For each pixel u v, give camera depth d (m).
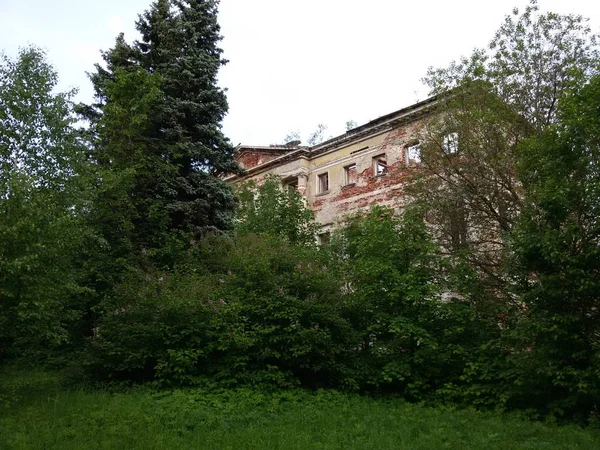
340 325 12.84
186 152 18.33
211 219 19.12
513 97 15.21
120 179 14.62
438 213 15.75
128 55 19.45
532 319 10.00
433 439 8.41
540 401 10.69
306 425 9.20
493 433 8.85
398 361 12.57
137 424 8.52
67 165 12.95
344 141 28.89
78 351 14.38
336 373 12.72
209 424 8.79
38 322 11.00
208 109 19.16
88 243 14.00
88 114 19.12
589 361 9.61
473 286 13.18
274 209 20.00
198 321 12.18
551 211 10.15
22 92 12.23
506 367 11.36
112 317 12.23
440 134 15.95
